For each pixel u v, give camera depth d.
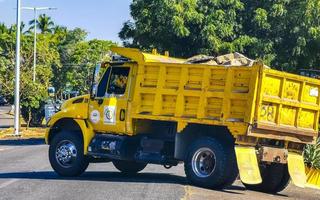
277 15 26.16
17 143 31.25
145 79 14.32
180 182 14.09
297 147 14.02
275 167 14.42
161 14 26.48
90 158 15.72
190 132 13.78
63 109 15.73
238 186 15.15
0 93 46.06
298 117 13.57
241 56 14.30
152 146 14.47
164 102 14.00
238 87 12.99
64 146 15.48
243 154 12.93
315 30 25.66
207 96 13.34
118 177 15.40
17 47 36.81
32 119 47.91
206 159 13.34
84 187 12.80
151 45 27.28
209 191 12.76
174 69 13.86
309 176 15.38
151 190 12.30
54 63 61.25
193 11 26.06
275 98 13.03
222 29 25.95
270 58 25.98
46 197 11.39
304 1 25.97
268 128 12.95
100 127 15.09
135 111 14.40
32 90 44.94
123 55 14.67
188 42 26.98
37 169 17.44
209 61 14.16
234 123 12.97
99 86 15.23
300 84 13.54
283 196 14.12
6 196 11.53
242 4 26.55
